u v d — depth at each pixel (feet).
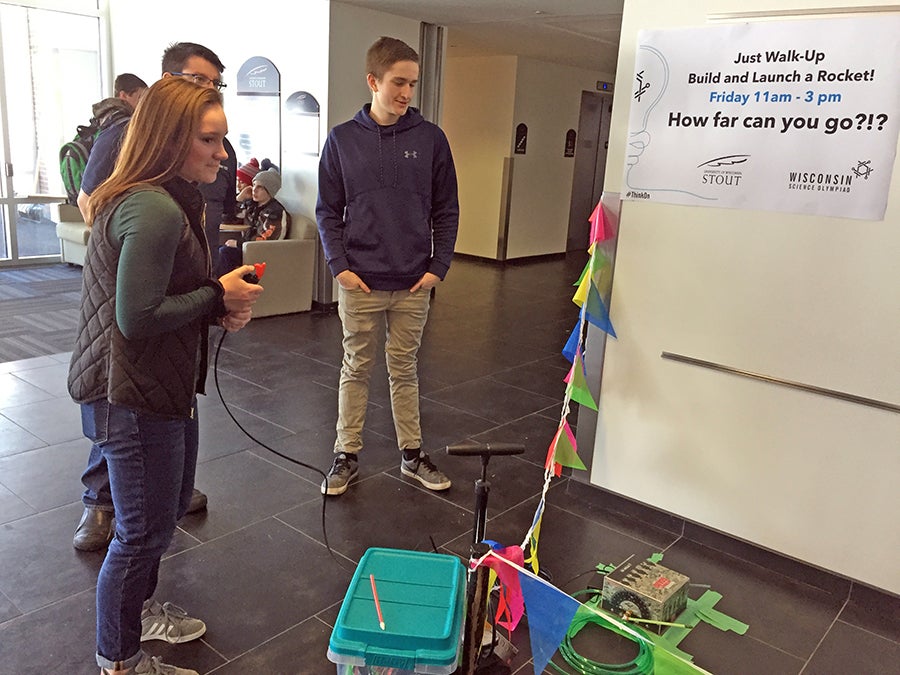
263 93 20.07
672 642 6.89
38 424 11.07
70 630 6.55
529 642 6.77
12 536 8.02
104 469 7.74
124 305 4.70
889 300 7.08
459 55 27.94
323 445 10.87
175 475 5.36
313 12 18.39
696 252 8.19
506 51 25.96
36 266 23.82
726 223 7.93
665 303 8.52
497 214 28.71
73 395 5.22
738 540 8.43
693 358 8.41
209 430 11.20
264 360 14.93
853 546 7.66
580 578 7.87
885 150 6.88
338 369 14.55
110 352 4.95
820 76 7.11
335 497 9.28
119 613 5.36
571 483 9.73
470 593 5.57
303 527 8.53
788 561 8.11
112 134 6.88
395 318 9.26
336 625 5.29
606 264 8.82
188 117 4.90
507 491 9.77
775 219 7.61
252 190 18.97
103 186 4.95
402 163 8.73
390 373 9.57
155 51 23.57
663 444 8.82
